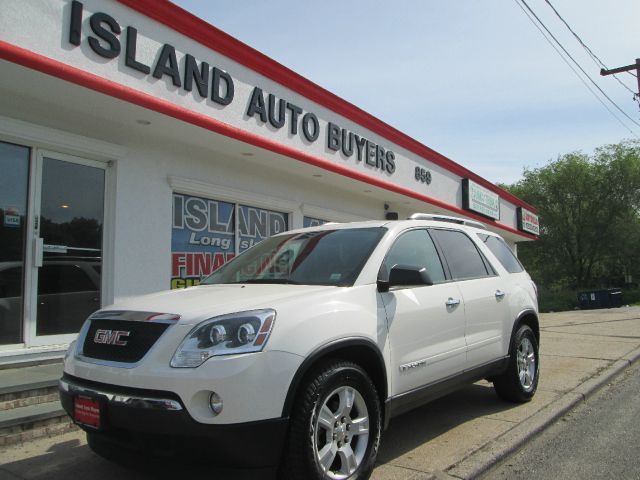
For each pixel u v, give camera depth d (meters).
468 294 4.88
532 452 4.43
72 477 3.76
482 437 4.58
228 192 8.90
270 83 8.77
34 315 6.34
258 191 9.62
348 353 3.55
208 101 7.57
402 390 3.93
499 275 5.63
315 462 3.09
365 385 3.52
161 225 7.79
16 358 6.04
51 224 6.61
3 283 6.13
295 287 3.82
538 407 5.56
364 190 12.22
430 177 14.62
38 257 6.37
